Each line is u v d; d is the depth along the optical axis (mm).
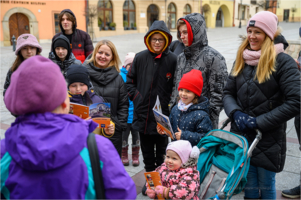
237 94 2262
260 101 2096
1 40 18672
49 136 1048
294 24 32938
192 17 2635
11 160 1106
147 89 2896
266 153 2123
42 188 1058
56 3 20750
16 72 1123
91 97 2551
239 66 2234
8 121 5332
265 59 2039
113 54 2775
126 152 3615
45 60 1121
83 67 2439
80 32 4375
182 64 2832
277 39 2365
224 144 2100
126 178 1198
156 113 2357
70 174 1072
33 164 1002
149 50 2938
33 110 1082
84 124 1178
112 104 2707
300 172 3246
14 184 1068
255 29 2076
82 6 22078
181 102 2523
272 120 1989
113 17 26578
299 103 1919
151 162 3051
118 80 2771
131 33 28281
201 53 2689
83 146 1121
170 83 2963
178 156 1966
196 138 2273
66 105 1219
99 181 1121
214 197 1825
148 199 2814
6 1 18391
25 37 2910
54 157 1021
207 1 34844
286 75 1986
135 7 28516
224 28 35938
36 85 1058
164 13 30500
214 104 2680
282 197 2848
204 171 2088
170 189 1886
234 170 1828
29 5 19469
